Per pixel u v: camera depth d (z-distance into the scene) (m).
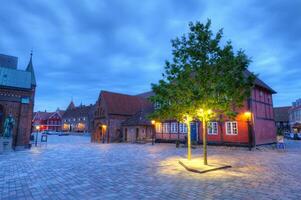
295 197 6.63
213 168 11.19
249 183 8.41
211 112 12.61
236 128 26.33
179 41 13.48
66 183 8.70
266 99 30.84
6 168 12.23
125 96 48.03
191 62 12.92
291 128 59.97
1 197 6.93
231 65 12.16
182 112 13.32
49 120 103.12
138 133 39.59
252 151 21.53
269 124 30.30
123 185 8.32
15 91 26.22
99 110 44.69
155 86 14.02
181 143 32.16
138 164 13.51
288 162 13.80
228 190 7.45
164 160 15.32
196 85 12.02
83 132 84.19
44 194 7.24
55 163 14.06
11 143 23.36
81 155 18.72
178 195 6.95
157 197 6.79
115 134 42.16
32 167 12.54
